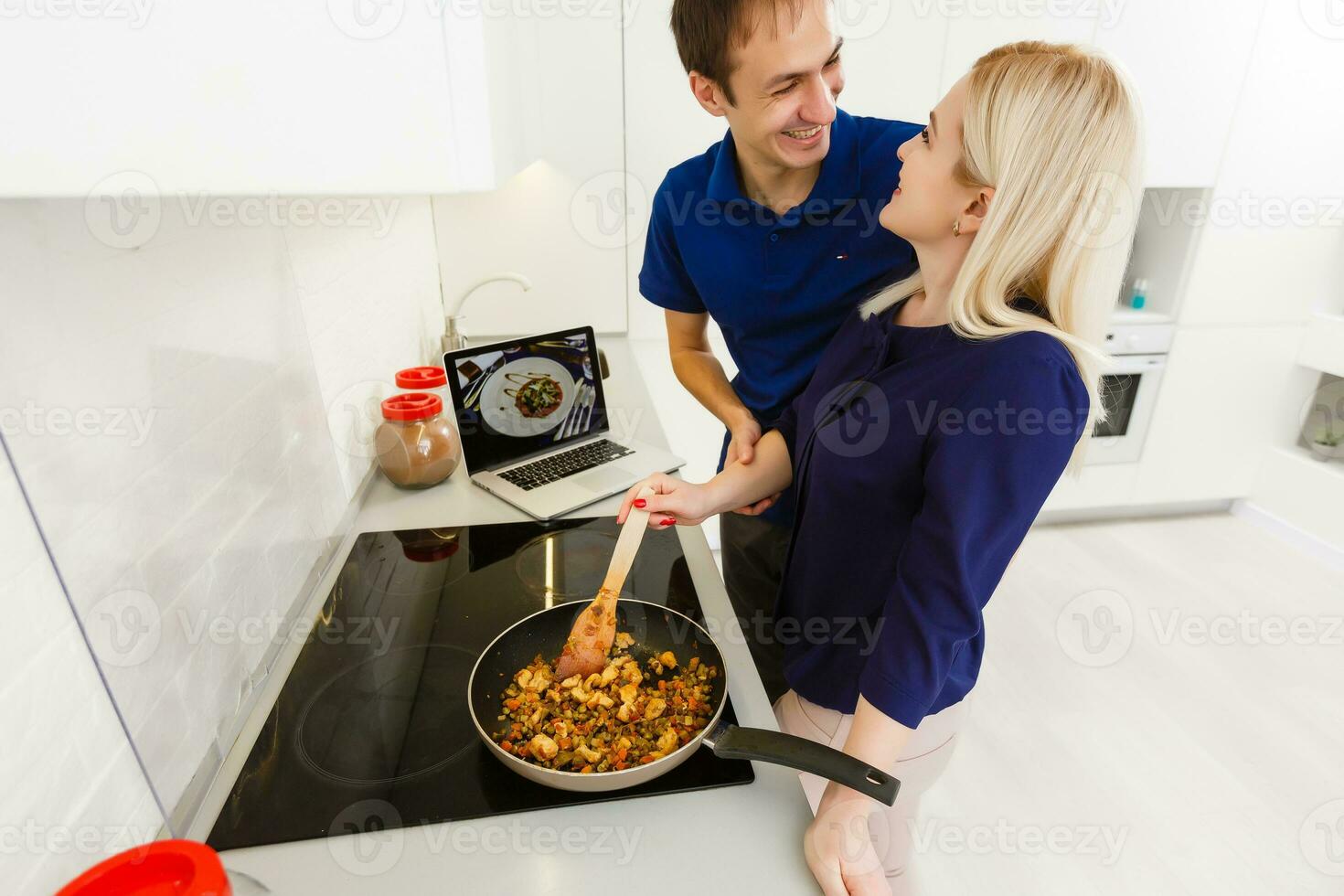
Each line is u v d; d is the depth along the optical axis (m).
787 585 1.03
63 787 0.54
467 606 0.98
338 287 1.20
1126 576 2.59
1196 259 2.55
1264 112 2.39
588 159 2.10
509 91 0.91
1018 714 1.98
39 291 0.53
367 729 0.78
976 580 0.72
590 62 2.00
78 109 0.41
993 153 0.71
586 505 1.24
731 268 1.15
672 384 2.39
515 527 1.18
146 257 0.66
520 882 0.62
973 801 1.72
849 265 1.10
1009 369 0.70
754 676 0.84
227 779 0.72
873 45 2.09
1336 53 2.35
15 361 0.50
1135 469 2.83
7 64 0.39
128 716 0.62
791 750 0.65
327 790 0.70
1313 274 2.64
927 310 0.86
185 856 0.50
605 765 0.71
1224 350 2.70
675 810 0.69
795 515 1.02
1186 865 1.58
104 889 0.49
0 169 0.40
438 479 1.31
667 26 2.00
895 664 0.72
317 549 1.07
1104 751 1.87
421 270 1.86
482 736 0.70
